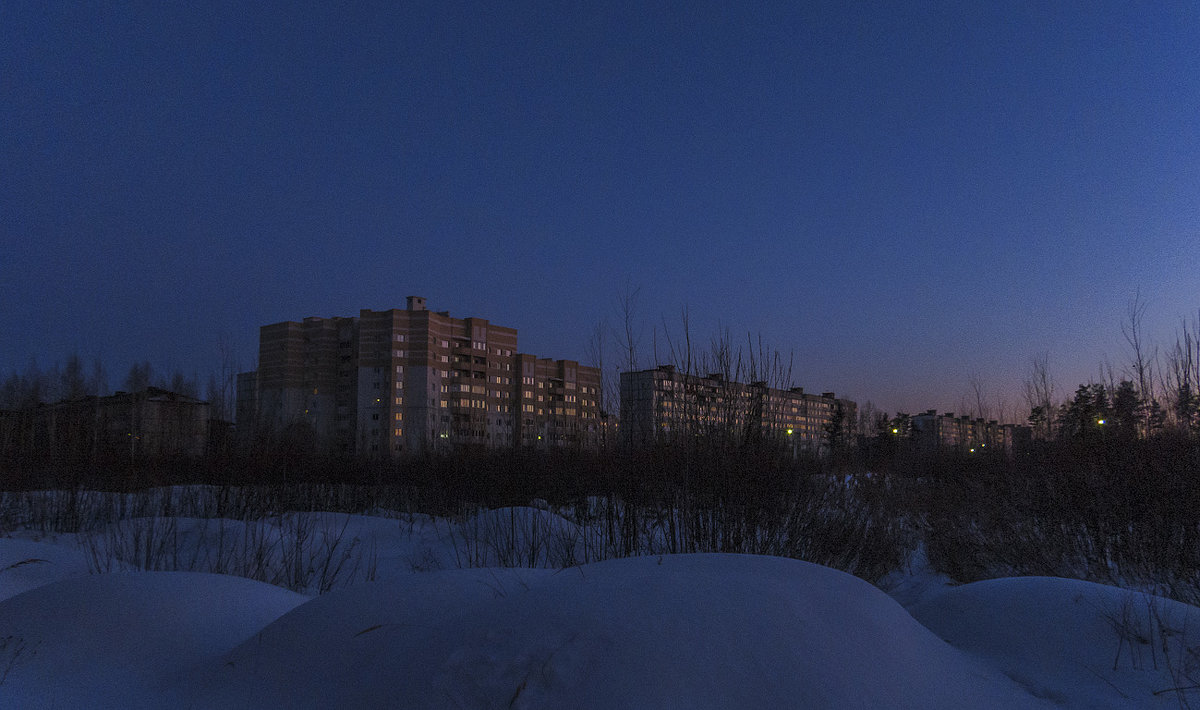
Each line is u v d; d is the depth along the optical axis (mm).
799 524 4984
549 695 1858
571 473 8281
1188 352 7996
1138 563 5309
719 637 2078
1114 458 6664
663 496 5266
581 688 1867
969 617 3211
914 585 5746
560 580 2617
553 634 2105
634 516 5434
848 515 5543
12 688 2426
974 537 6867
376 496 11539
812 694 1915
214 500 8875
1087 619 2922
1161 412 8320
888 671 2129
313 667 2348
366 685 2137
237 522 6855
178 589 3219
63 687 2445
